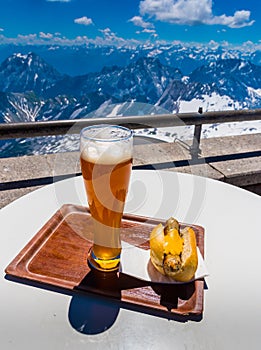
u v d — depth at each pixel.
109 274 0.82
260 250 0.94
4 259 0.87
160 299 0.76
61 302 0.75
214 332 0.69
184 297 0.76
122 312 0.73
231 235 1.00
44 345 0.65
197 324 0.71
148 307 0.74
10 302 0.74
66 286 0.78
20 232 0.97
